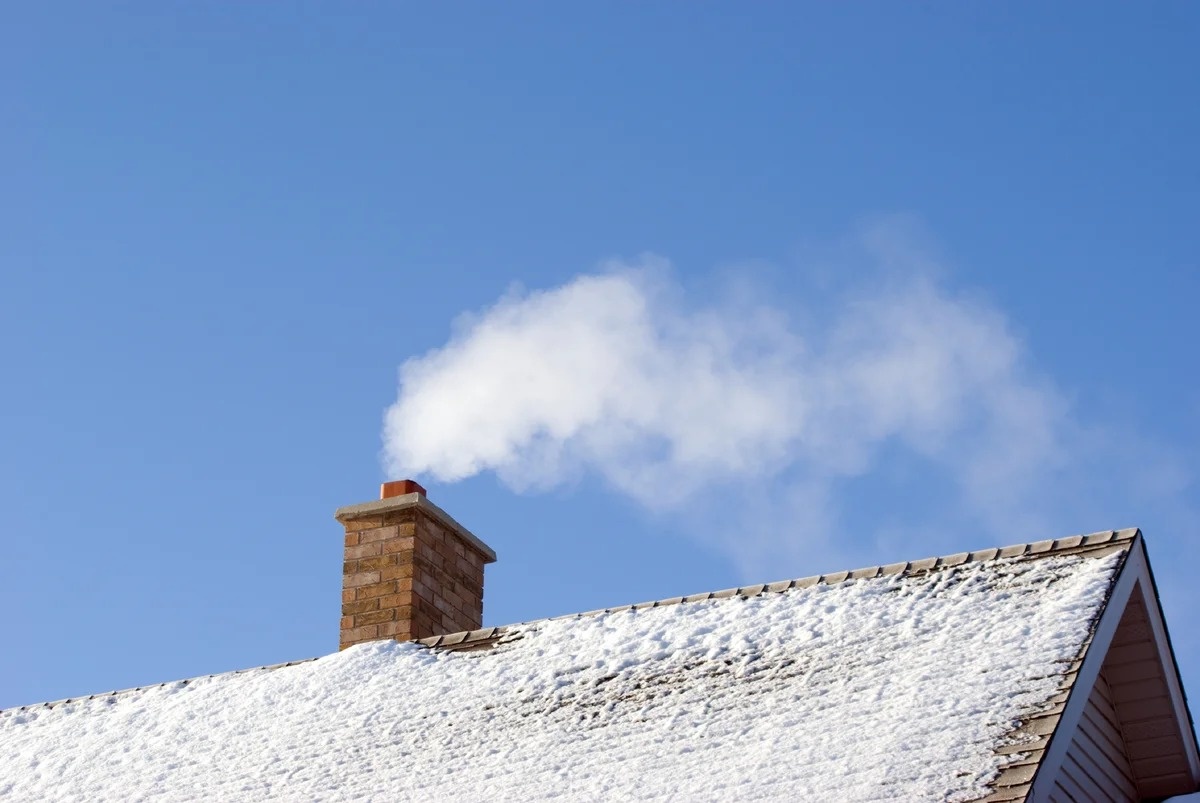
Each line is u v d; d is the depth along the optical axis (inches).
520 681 669.9
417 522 836.6
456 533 869.2
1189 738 599.2
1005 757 488.4
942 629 592.1
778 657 615.8
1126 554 593.9
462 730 641.0
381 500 845.2
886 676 569.9
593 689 640.4
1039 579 604.1
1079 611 564.1
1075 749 546.9
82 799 672.4
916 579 644.1
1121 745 597.9
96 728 757.3
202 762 681.6
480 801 569.3
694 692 609.3
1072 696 516.1
